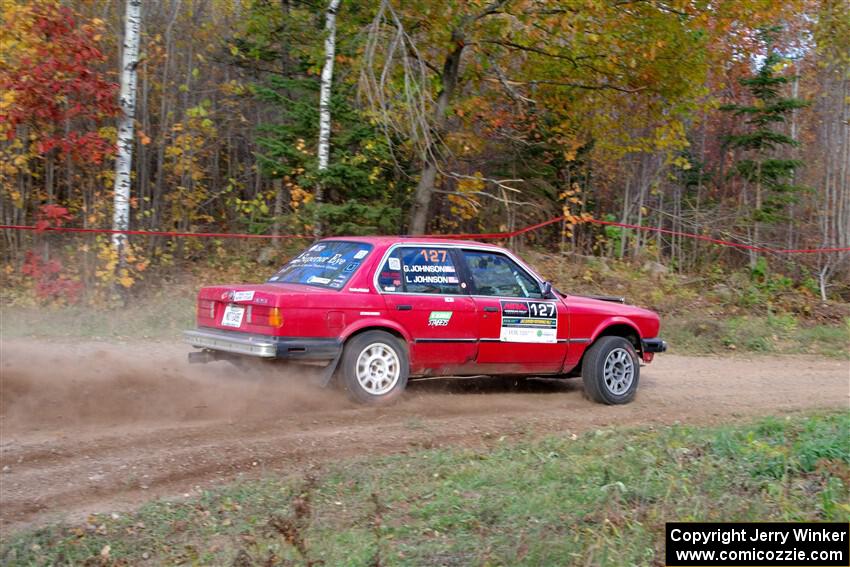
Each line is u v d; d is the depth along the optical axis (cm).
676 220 2006
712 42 1748
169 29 1777
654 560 473
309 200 1514
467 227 1948
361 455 660
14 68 1382
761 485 590
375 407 797
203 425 716
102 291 1367
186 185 1769
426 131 1448
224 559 466
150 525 512
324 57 1585
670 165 2097
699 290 1834
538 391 971
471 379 1002
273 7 1750
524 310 872
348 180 1539
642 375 1147
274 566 443
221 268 1611
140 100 1769
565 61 1712
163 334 1252
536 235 1972
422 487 588
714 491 577
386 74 1431
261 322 765
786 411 903
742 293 1791
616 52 1625
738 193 2202
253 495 562
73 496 551
